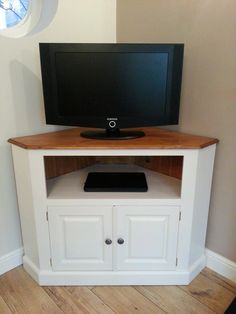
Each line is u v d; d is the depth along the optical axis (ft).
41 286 4.86
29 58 4.75
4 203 4.93
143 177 5.11
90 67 4.44
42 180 4.28
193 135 4.88
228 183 4.67
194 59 4.70
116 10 5.82
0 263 5.08
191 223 4.53
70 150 4.08
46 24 4.90
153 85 4.53
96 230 4.59
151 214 4.50
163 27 5.04
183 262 4.77
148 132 5.12
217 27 4.27
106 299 4.58
